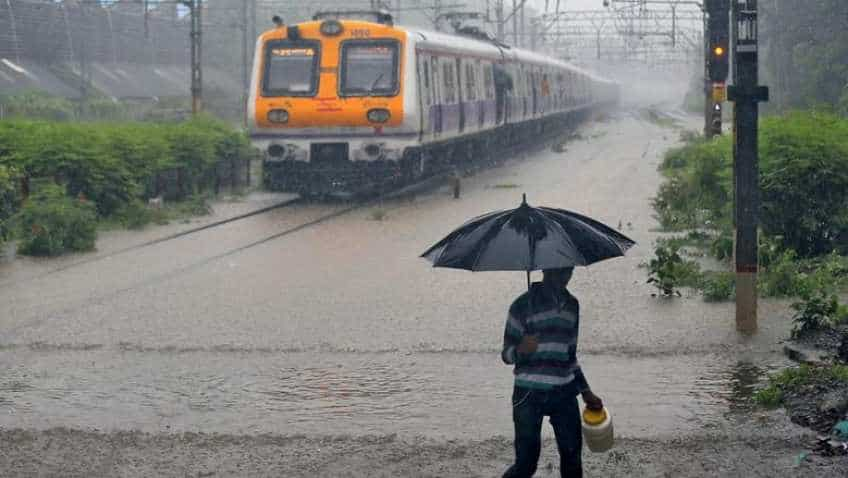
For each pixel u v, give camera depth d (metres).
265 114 50.06
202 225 41.72
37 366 20.72
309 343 22.31
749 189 22.36
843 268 28.94
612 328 23.17
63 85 123.94
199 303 26.42
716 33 52.59
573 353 12.08
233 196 52.38
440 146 58.59
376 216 43.03
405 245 35.81
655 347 21.48
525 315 11.93
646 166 68.88
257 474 14.67
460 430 16.52
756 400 17.56
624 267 31.08
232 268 31.55
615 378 19.39
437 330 23.36
